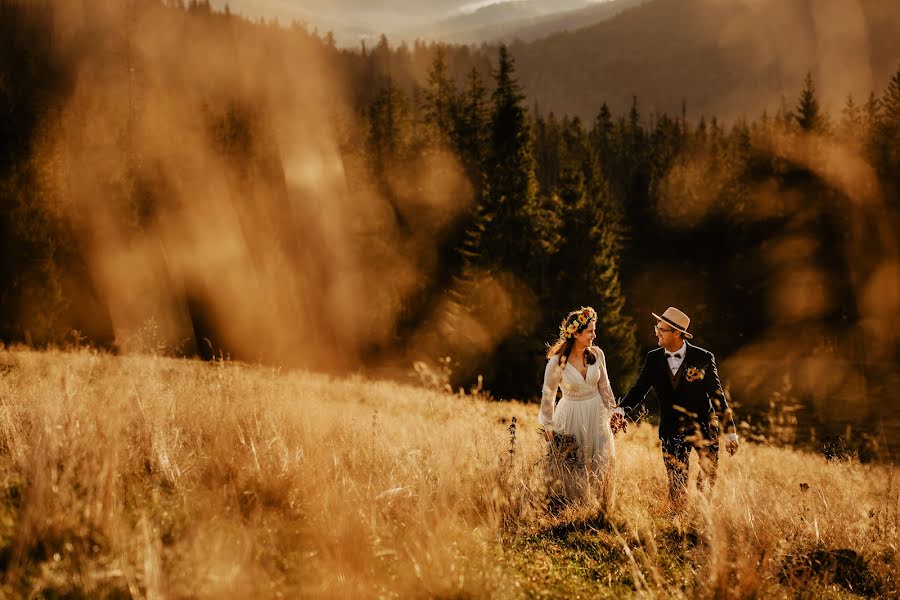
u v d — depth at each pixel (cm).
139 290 3859
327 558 300
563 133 9394
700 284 5478
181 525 313
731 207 5603
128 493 347
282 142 6028
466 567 315
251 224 5103
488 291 3291
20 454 356
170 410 504
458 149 5597
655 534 422
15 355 995
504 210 3588
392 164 6075
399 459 482
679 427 498
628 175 8662
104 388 475
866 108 5653
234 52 11219
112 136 4909
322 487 379
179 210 4769
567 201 3534
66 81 6662
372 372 3609
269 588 266
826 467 632
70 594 242
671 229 5747
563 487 477
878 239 5072
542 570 341
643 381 515
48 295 2716
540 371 3070
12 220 2784
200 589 249
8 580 244
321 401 826
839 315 5053
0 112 3969
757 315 5256
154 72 7481
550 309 3269
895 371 4100
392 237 5334
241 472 390
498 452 471
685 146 8475
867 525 443
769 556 360
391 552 309
